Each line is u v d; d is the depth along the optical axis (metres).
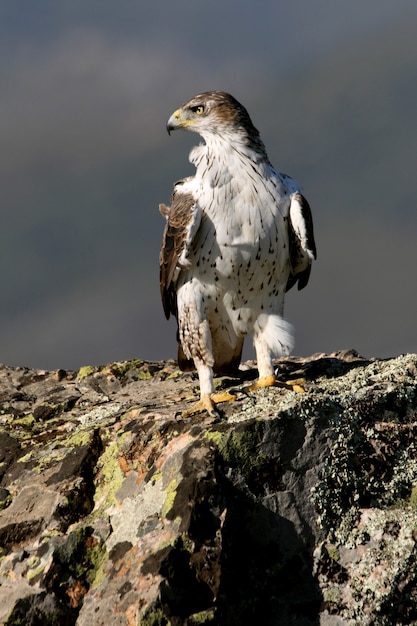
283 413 9.90
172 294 12.81
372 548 9.52
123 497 9.84
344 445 10.08
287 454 9.81
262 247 11.75
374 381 11.12
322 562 9.46
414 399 10.79
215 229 11.70
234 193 11.67
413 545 9.41
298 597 9.27
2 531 9.76
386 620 9.21
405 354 12.20
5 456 11.30
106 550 9.33
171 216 11.95
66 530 9.67
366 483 10.04
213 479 9.24
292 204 11.98
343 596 9.30
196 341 12.04
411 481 10.21
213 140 11.98
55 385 13.94
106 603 8.66
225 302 12.06
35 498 10.18
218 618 8.56
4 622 8.73
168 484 9.51
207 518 9.05
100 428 10.86
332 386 11.05
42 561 9.24
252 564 9.19
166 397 12.61
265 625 9.04
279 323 12.17
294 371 12.84
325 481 9.86
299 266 12.79
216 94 12.09
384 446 10.30
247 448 9.67
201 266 11.91
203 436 9.78
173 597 8.48
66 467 10.46
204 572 8.72
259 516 9.48
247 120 12.02
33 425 12.36
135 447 10.32
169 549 8.73
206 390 11.82
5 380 14.15
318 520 9.65
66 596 9.01
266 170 11.95
